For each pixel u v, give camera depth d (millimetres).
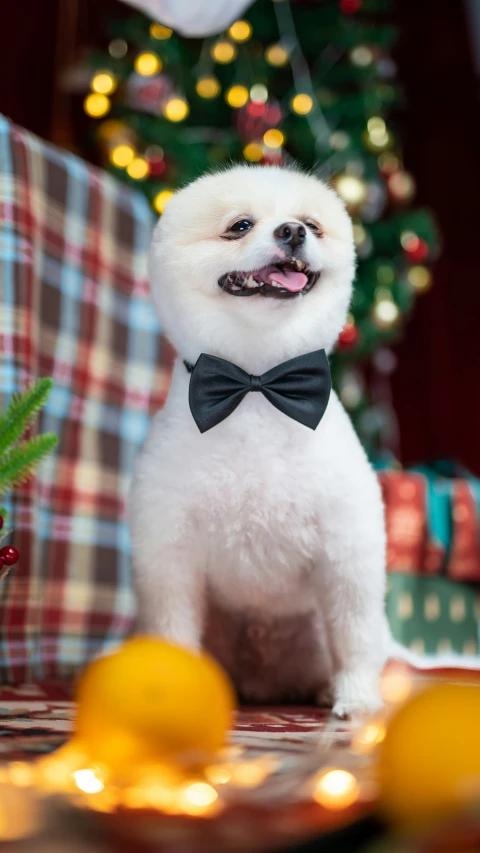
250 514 1574
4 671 2045
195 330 1608
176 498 1578
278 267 1561
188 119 4121
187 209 1640
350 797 747
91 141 4246
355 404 3914
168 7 2717
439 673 2309
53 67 4641
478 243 5371
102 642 2381
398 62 5391
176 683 869
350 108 4066
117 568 2439
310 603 1742
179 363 1712
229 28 3975
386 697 1499
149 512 1597
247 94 3900
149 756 846
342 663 1603
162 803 757
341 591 1589
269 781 800
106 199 2564
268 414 1586
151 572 1608
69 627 2312
